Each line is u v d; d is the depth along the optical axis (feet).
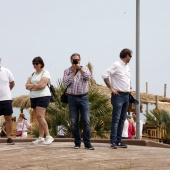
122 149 29.22
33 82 30.96
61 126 45.78
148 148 30.73
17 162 23.99
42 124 31.19
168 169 21.94
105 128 45.98
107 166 22.66
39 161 24.12
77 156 25.50
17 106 80.59
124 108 29.81
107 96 46.42
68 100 28.71
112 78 29.32
